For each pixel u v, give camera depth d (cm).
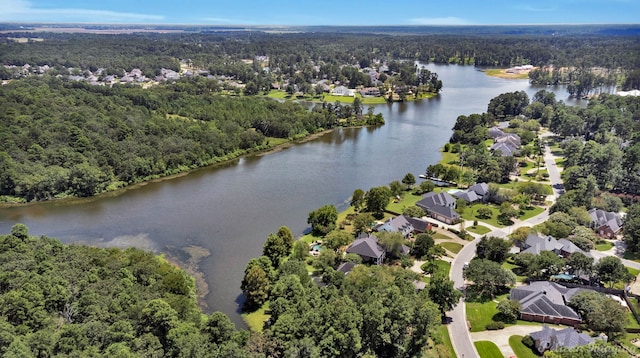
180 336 7406
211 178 19200
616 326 8838
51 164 17675
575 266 10919
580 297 9644
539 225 13538
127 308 8188
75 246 11481
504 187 17488
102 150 18900
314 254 12312
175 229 14150
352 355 7725
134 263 10612
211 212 15475
